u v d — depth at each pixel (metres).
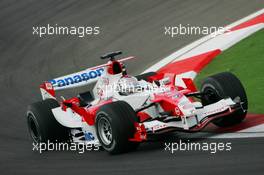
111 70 36.66
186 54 53.25
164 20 62.41
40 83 54.62
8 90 53.84
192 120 33.28
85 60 58.28
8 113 47.84
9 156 36.66
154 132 32.31
